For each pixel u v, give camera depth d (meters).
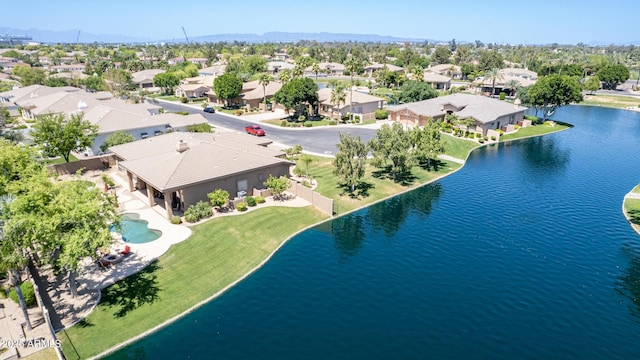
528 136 88.38
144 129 68.50
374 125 91.25
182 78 156.38
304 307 29.31
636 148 77.75
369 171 61.56
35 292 27.39
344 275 33.75
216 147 48.78
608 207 48.69
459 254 37.50
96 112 70.94
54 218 24.72
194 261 34.50
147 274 32.25
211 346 25.31
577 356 24.91
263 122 93.75
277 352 24.83
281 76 114.06
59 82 130.62
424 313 28.77
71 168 55.47
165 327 26.94
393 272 34.28
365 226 43.66
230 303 29.69
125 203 45.66
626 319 28.44
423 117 89.62
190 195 42.81
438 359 24.42
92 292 29.61
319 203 46.78
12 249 24.42
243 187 47.53
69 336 25.23
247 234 39.66
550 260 36.44
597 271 34.62
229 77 106.25
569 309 29.47
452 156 71.56
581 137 87.69
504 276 33.72
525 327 27.44
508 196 52.56
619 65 164.25
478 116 85.62
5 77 161.75
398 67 192.50
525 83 139.50
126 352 24.72
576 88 94.56
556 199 51.44
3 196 27.34
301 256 36.94
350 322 27.69
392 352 24.94
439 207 49.09
